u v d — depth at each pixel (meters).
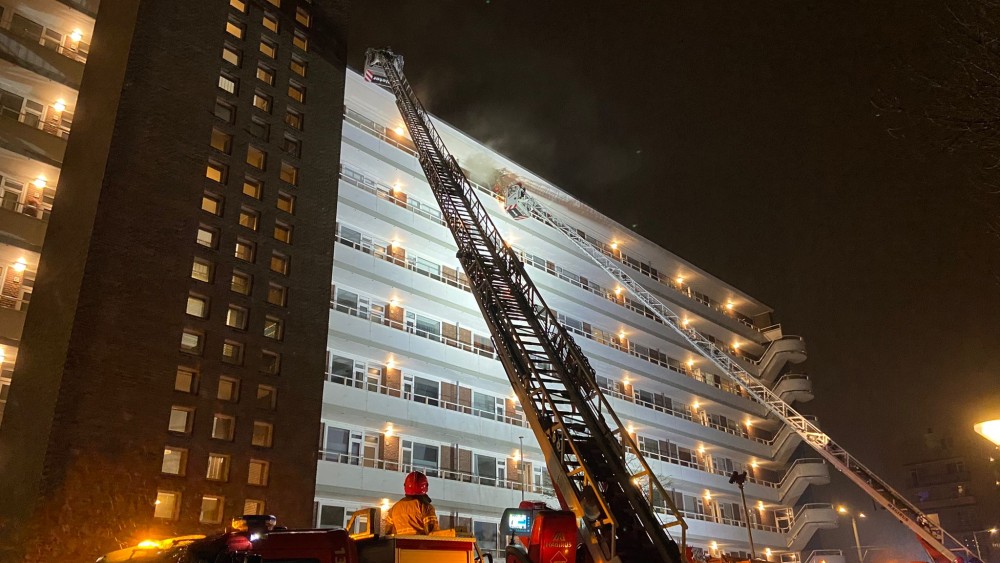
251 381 27.23
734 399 61.47
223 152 29.92
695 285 66.69
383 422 33.12
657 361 58.41
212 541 7.68
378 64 39.53
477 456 38.41
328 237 32.62
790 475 61.84
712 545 52.41
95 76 29.53
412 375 37.03
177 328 25.75
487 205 46.62
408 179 40.44
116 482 22.50
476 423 37.38
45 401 22.73
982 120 10.11
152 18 29.50
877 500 42.19
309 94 34.72
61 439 21.91
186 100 29.31
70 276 24.77
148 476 23.25
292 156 32.59
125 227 25.62
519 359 15.73
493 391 41.03
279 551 8.20
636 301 58.88
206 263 27.77
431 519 9.82
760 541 56.31
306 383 29.08
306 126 33.84
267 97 32.97
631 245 59.47
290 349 29.05
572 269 54.16
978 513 76.38
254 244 29.56
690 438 54.03
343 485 29.98
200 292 26.95
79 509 21.55
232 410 26.25
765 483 62.50
